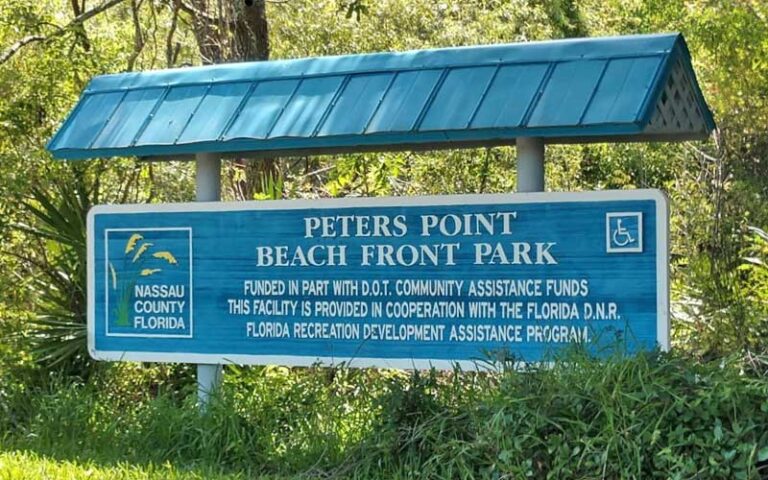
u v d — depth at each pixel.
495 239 7.67
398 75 7.91
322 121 7.84
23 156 9.71
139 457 8.03
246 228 8.41
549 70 7.44
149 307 8.70
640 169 14.05
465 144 8.56
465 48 7.90
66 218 9.80
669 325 7.24
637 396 6.60
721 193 10.77
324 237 8.16
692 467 6.27
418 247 7.89
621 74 7.21
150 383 9.73
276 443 7.98
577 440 6.63
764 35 10.98
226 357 8.44
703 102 8.07
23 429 8.72
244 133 8.06
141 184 11.23
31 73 10.34
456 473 6.95
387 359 7.95
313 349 8.19
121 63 12.01
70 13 14.20
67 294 9.87
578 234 7.45
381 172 11.80
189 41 16.03
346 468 7.41
